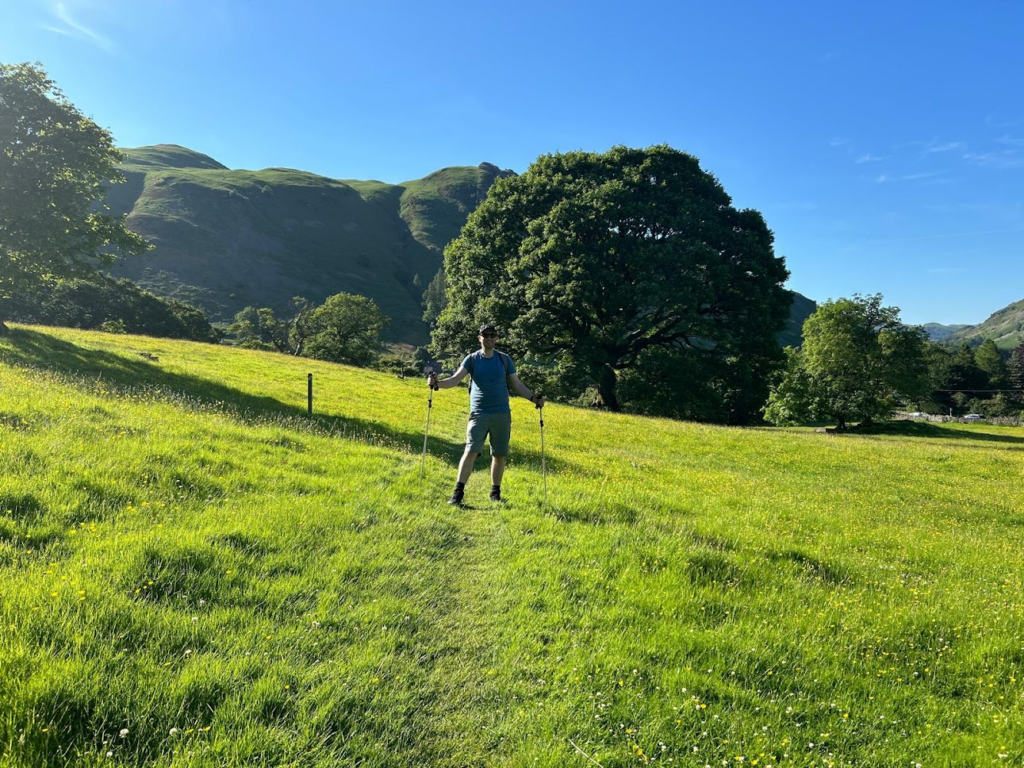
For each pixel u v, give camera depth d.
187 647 3.55
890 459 22.56
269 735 2.86
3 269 22.98
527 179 42.91
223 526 5.49
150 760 2.62
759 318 39.03
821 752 3.39
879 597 6.26
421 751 3.03
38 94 23.81
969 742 3.58
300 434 11.69
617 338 38.34
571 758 3.01
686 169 42.69
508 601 4.95
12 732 2.54
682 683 3.86
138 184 168.00
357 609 4.38
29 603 3.58
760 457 21.09
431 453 13.62
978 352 125.56
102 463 6.62
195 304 120.75
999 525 12.91
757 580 6.16
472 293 43.31
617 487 11.39
